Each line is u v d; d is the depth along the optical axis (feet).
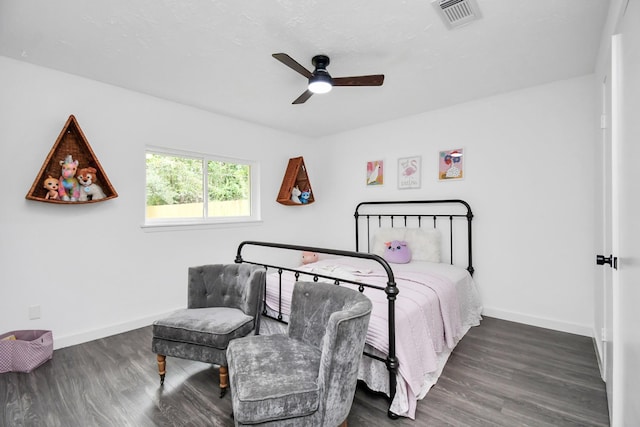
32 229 7.48
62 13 5.49
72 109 7.99
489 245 10.00
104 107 8.54
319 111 11.12
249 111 11.06
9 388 6.07
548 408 5.40
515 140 9.45
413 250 10.98
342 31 6.10
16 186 7.25
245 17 5.63
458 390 5.96
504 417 5.18
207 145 10.96
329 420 4.12
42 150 7.57
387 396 5.49
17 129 7.24
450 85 8.91
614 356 4.37
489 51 6.96
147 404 5.60
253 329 6.57
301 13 5.52
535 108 9.09
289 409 3.92
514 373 6.55
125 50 6.80
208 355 5.86
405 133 11.92
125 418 5.23
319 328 5.31
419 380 5.54
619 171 4.35
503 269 9.75
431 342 6.12
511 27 6.02
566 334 8.53
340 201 14.25
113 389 6.06
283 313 7.06
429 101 10.21
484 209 10.09
